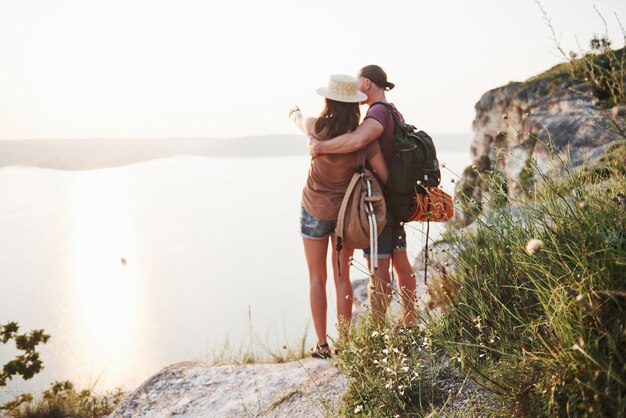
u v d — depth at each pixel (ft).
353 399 9.35
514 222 9.52
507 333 8.14
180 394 13.42
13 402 25.61
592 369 6.06
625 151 9.38
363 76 11.73
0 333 30.45
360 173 11.15
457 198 9.76
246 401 11.82
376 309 10.83
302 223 12.04
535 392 6.81
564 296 6.97
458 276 10.01
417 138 10.98
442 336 9.10
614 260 6.79
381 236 11.30
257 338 17.37
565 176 9.32
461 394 8.29
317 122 11.21
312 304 12.38
